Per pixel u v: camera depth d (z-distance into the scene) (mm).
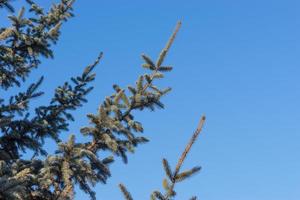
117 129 11234
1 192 8438
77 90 16500
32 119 14703
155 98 11812
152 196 6402
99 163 10688
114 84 12062
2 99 14117
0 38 15141
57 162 10258
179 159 6375
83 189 10922
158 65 12156
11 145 14078
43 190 10945
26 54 16531
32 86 14812
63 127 15133
